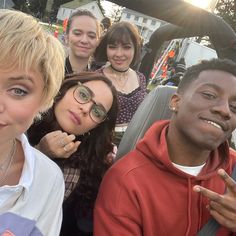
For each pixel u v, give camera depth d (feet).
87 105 2.29
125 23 4.37
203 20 2.88
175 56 10.98
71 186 2.38
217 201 1.85
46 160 1.73
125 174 2.02
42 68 1.39
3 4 2.70
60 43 1.48
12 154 1.63
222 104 1.94
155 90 2.62
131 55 4.31
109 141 2.50
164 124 2.19
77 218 2.46
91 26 4.28
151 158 2.08
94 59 4.58
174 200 2.03
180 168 2.09
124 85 4.29
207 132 1.93
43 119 2.32
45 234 1.69
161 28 4.42
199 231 2.02
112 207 1.97
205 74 2.00
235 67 2.02
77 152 2.39
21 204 1.57
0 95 1.36
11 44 1.32
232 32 2.92
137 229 1.96
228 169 2.23
